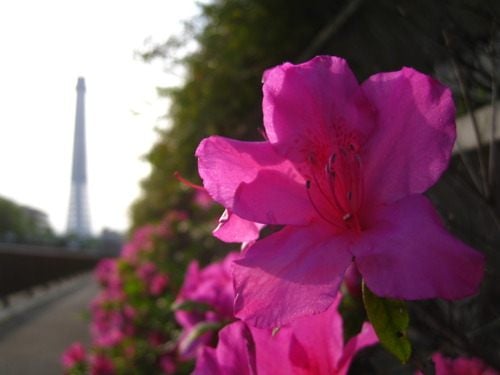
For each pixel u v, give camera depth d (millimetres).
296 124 951
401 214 858
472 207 1874
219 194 931
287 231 905
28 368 6500
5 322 9930
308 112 950
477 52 1659
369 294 863
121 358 4957
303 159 946
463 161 1714
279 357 938
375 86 930
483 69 1599
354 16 3074
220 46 5258
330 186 939
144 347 4918
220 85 5445
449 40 1609
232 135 5910
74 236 73000
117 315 5715
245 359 913
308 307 809
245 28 4645
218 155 945
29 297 14312
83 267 27109
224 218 950
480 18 1583
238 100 5418
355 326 1104
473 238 1770
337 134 941
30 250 15148
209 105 5703
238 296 837
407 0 1806
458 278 769
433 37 1740
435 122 870
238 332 932
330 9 3941
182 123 6383
